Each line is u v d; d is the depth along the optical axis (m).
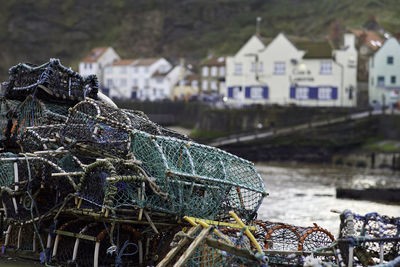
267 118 90.69
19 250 15.16
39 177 14.73
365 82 100.81
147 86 148.88
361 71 102.12
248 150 83.56
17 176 15.01
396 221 13.91
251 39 102.31
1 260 14.62
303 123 83.88
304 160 82.12
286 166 74.81
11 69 17.67
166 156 13.95
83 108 15.86
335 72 93.06
